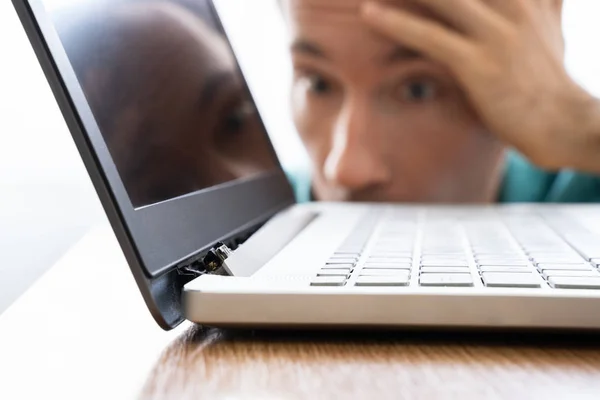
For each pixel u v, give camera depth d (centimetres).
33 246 77
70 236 82
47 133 80
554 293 34
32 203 79
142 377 31
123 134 39
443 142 92
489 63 87
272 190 70
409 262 41
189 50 56
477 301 34
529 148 89
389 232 59
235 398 28
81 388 30
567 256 43
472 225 64
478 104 89
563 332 34
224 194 52
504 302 34
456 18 88
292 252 47
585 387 28
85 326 40
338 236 56
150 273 35
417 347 34
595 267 40
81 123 34
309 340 36
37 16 34
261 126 76
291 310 35
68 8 37
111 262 61
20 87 78
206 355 34
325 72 93
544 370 31
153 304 35
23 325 41
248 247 46
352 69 91
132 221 35
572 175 101
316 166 98
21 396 29
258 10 115
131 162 38
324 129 95
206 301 35
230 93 66
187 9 60
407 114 91
